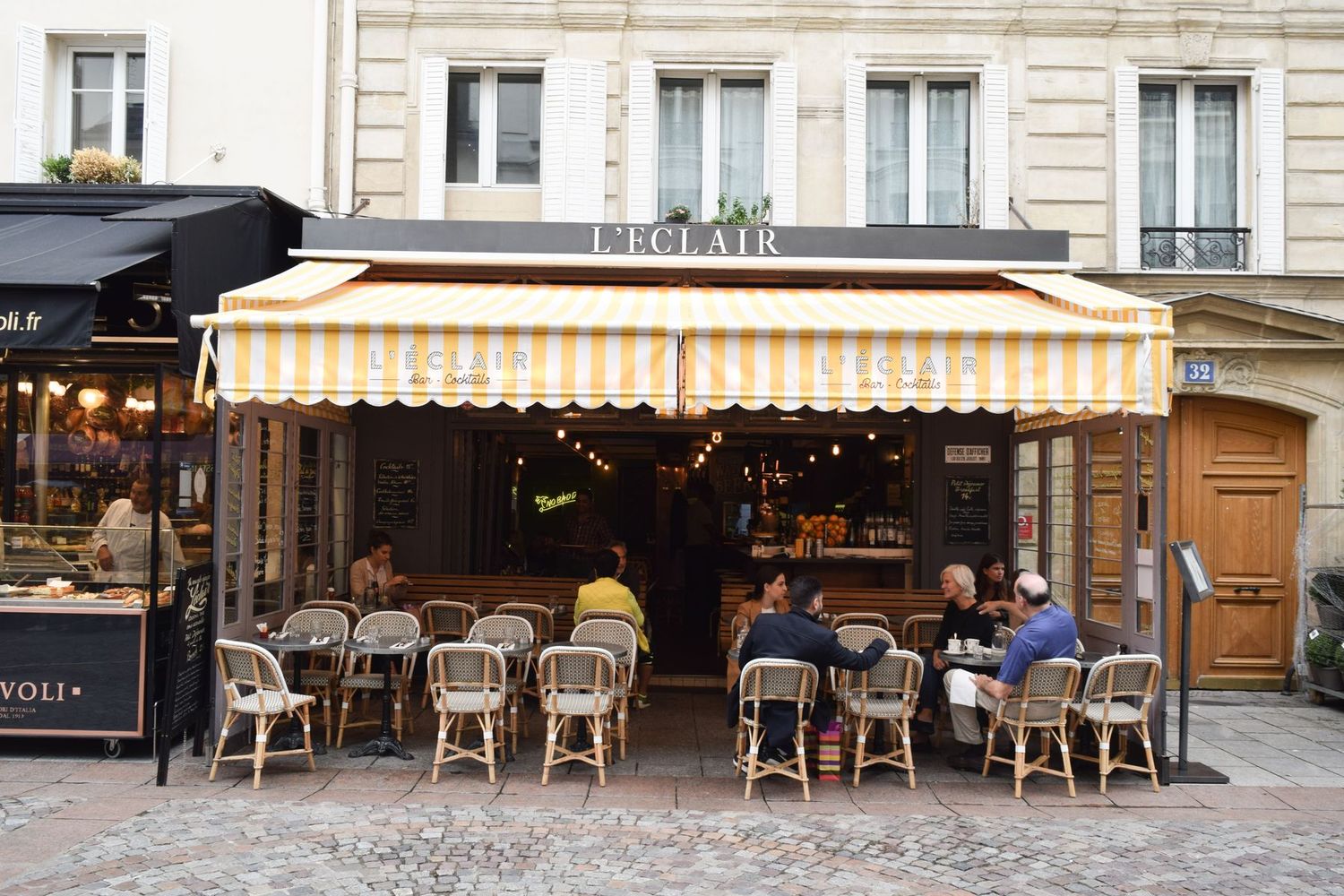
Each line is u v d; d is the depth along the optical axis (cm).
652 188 1083
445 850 577
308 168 1069
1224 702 1024
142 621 762
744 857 575
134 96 1098
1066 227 1075
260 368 670
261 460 867
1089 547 906
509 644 816
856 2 1076
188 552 937
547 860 565
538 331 671
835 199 1074
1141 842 609
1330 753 828
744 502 1622
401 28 1081
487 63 1083
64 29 1071
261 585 869
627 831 617
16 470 960
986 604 832
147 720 759
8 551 780
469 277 970
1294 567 1088
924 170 1099
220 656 714
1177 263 1092
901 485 1244
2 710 758
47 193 974
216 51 1077
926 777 750
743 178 1102
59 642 762
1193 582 737
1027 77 1082
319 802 664
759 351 675
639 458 1878
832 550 1161
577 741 790
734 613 1122
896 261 939
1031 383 675
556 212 1066
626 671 800
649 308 787
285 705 704
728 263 934
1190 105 1108
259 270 920
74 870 538
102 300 952
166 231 921
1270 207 1076
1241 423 1091
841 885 536
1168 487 1091
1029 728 731
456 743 814
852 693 745
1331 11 1079
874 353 676
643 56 1080
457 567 1136
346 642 784
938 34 1079
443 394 670
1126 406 674
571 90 1069
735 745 834
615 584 932
